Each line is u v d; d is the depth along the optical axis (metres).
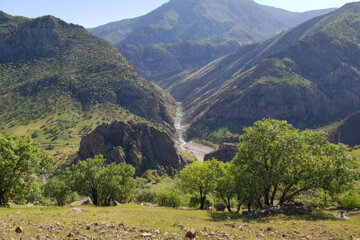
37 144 43.66
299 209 31.25
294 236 19.02
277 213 30.12
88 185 57.56
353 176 32.00
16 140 40.62
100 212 31.23
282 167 35.25
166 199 76.94
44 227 18.78
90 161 59.25
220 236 18.64
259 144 37.22
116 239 16.30
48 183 57.81
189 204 76.94
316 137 38.81
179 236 17.59
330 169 31.45
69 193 60.62
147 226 21.05
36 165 43.16
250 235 19.50
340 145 35.09
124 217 26.36
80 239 16.11
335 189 32.25
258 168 35.94
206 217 32.44
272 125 38.22
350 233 19.52
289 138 35.66
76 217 24.45
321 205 40.53
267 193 37.09
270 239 18.19
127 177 60.66
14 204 45.03
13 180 39.25
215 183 53.69
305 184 33.88
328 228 21.45
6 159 37.50
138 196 87.62
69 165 195.12
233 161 41.00
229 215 34.97
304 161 33.31
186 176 59.44
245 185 38.69
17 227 17.34
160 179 199.25
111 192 60.09
